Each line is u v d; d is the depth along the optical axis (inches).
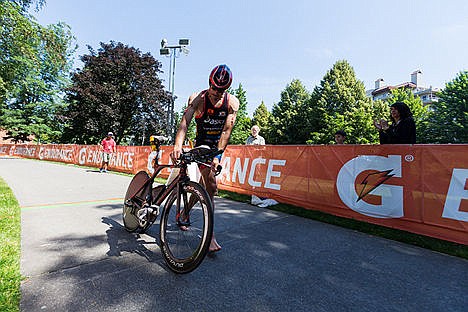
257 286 73.7
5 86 608.1
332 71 1310.3
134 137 1240.8
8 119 1188.5
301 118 1365.7
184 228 84.2
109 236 112.3
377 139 1074.1
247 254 96.9
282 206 180.1
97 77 1103.0
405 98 1214.9
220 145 99.3
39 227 122.1
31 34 487.2
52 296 65.6
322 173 168.4
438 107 1132.5
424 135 1142.3
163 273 79.8
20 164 545.6
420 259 97.0
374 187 143.2
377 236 123.1
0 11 426.6
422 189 126.3
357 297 69.7
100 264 84.8
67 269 80.6
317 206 169.5
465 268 89.8
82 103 1081.4
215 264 87.4
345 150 157.5
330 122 1164.5
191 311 60.9
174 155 85.1
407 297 70.5
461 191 114.8
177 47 543.5
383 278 81.2
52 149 712.4
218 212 162.6
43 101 1277.1
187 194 83.6
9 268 76.9
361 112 1111.0
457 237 113.7
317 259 94.3
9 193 194.4
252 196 200.7
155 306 62.7
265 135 1524.4
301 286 74.5
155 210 100.2
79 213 150.1
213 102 93.7
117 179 319.3
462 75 1087.0
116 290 69.4
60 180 295.3
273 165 201.2
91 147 521.0
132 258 90.2
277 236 119.3
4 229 113.0
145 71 1164.5
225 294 68.9
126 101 1106.1
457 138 1070.4
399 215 133.1
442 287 76.4
